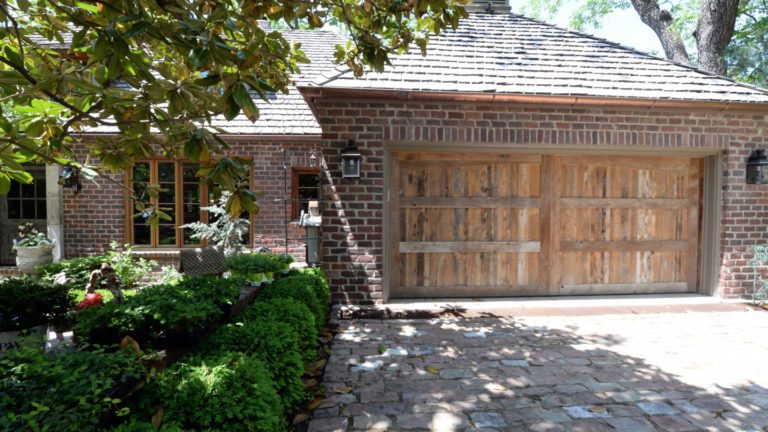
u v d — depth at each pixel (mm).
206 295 3662
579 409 3043
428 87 5473
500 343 4449
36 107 2367
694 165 6340
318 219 5945
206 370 2264
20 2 2258
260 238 8719
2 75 1915
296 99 9406
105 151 2600
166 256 8594
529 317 5387
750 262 6074
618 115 5840
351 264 5605
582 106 5730
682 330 4902
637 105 5691
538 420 2885
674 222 6379
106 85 2178
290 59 3760
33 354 2002
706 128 5969
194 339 3244
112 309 3127
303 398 3107
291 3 2580
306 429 2771
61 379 1799
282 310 3572
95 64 2438
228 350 2658
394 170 5926
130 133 2250
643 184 6309
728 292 6074
